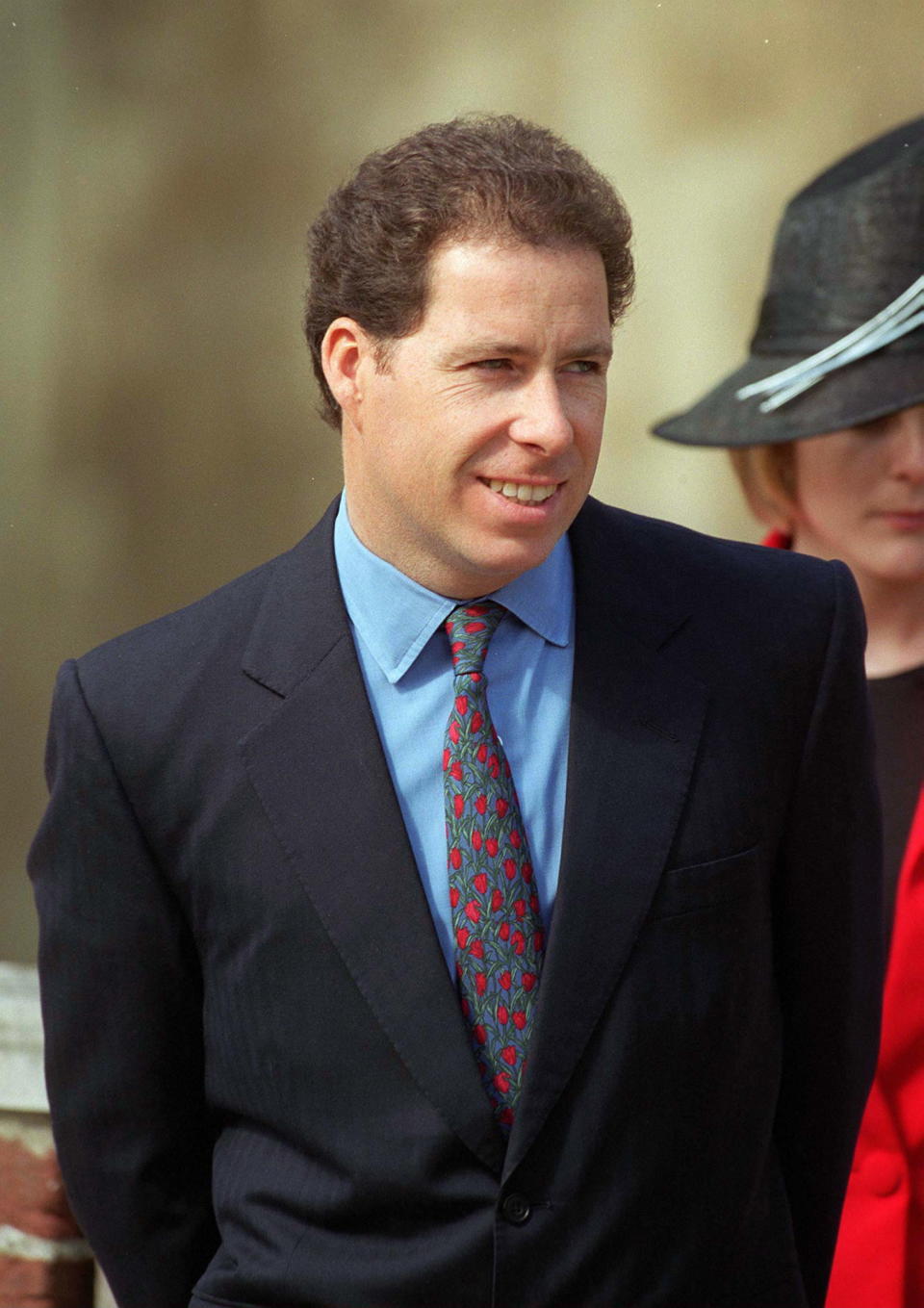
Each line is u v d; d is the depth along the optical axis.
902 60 35.16
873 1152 9.63
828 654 7.69
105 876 7.61
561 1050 7.01
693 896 7.24
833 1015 7.91
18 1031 10.84
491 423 6.62
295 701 7.43
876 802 7.96
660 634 7.58
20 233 40.12
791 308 11.44
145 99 39.44
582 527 7.88
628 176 36.84
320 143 38.69
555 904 7.14
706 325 36.47
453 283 6.58
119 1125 7.93
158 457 40.16
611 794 7.25
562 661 7.54
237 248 39.47
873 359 10.83
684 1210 7.18
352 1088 7.20
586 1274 7.03
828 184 11.53
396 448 6.86
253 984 7.38
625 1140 7.07
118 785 7.54
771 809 7.49
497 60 37.44
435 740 7.39
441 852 7.30
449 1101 7.01
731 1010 7.28
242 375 39.69
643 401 36.75
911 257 10.98
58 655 40.28
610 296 7.02
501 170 6.63
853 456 10.62
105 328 40.19
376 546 7.42
